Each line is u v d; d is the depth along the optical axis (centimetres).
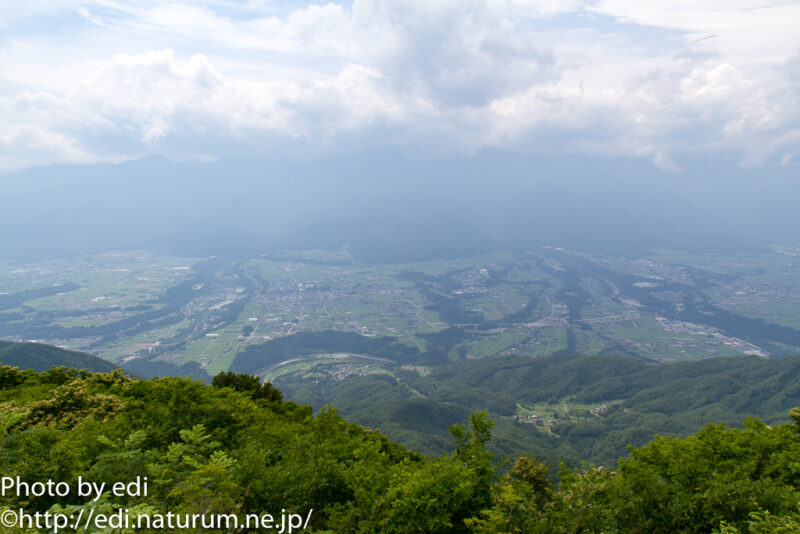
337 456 1335
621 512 962
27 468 1009
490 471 1110
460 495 993
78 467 1051
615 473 1198
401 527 951
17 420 1366
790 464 1087
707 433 1327
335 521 987
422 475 1032
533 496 1213
